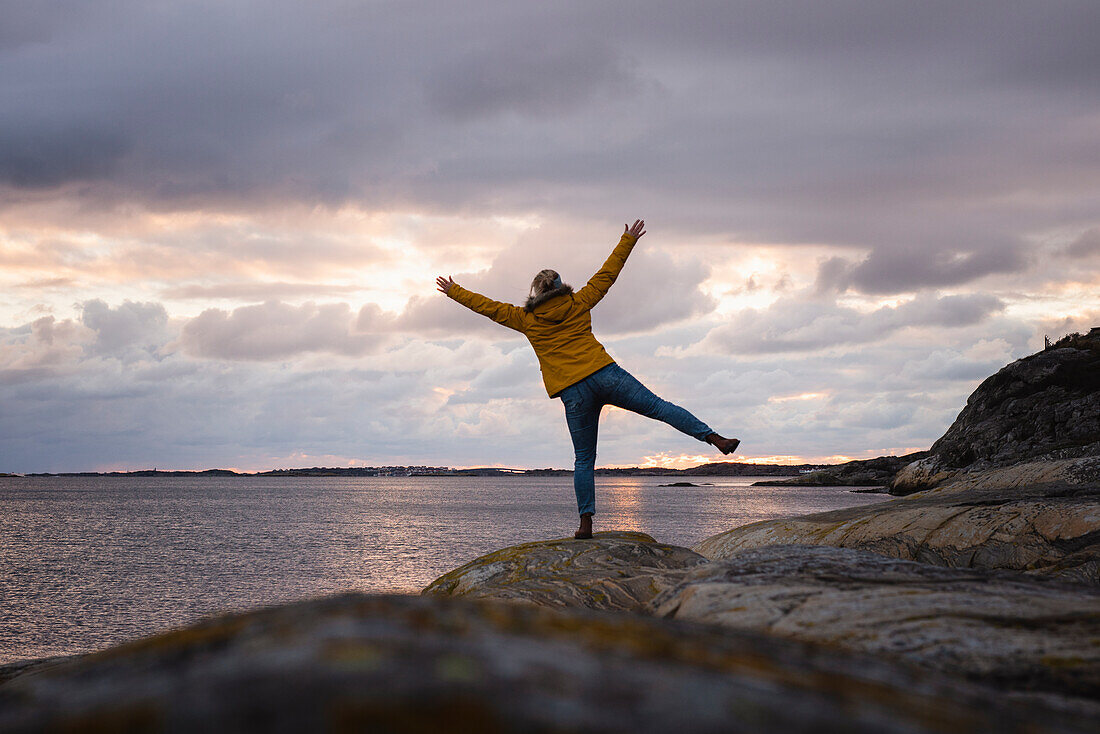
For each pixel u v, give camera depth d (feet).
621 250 19.48
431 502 377.30
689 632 3.65
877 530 21.12
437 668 2.12
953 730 2.50
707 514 238.68
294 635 2.42
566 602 12.53
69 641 67.36
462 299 19.69
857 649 5.87
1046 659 5.28
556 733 1.79
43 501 390.01
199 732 1.72
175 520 231.91
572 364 18.47
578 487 18.57
